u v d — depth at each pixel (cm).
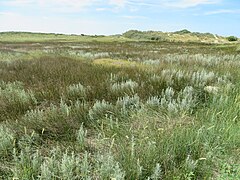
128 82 606
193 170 281
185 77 665
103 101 476
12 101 516
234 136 356
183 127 366
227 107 465
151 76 696
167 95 538
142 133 350
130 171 272
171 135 334
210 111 450
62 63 1098
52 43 4912
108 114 454
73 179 267
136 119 429
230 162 313
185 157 309
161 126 402
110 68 896
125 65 1027
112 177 259
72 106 477
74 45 4106
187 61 1102
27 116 436
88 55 1794
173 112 443
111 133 372
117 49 3016
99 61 1327
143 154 298
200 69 808
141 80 677
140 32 12325
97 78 716
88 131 403
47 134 383
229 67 863
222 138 351
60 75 768
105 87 607
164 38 11069
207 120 417
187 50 2853
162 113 452
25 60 1281
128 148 314
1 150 329
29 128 392
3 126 404
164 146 313
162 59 1302
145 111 453
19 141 340
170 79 634
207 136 350
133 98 504
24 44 4406
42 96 562
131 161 282
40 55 1800
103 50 2789
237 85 608
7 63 1166
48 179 261
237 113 452
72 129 397
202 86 592
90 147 342
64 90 583
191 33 11962
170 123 400
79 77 726
